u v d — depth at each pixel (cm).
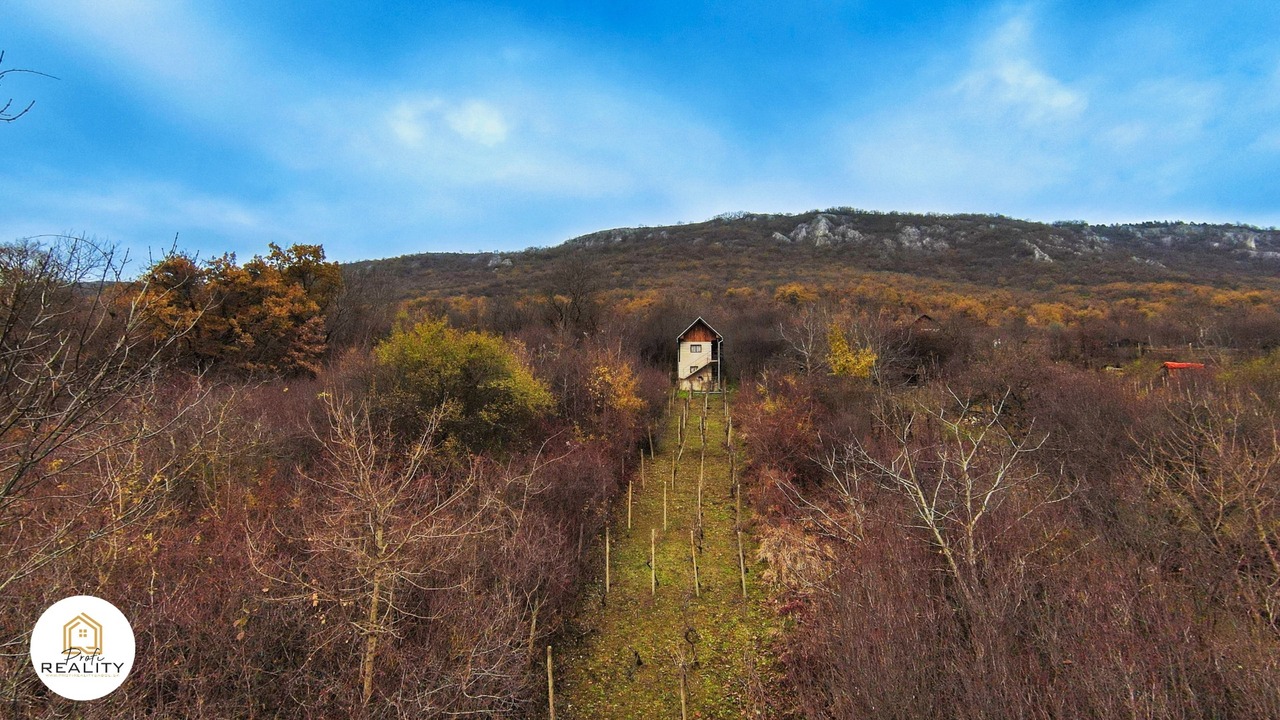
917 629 680
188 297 2370
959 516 915
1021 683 601
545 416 1855
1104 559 802
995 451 1204
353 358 2127
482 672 715
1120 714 548
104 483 614
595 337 3522
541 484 1334
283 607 701
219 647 632
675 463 2072
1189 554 806
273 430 1306
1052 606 702
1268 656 586
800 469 1669
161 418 911
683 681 843
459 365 1552
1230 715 560
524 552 989
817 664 870
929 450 1305
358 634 691
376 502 652
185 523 865
